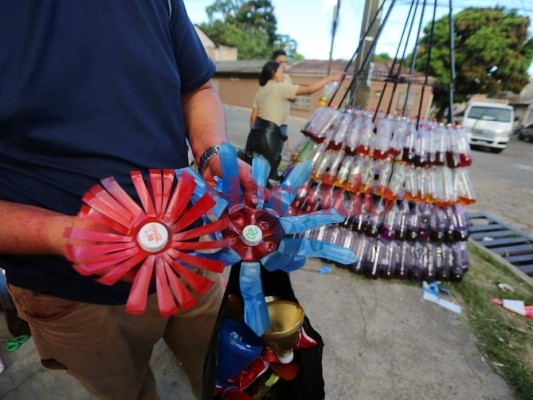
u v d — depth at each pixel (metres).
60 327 0.72
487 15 14.20
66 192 0.63
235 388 0.75
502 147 9.55
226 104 19.02
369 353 1.70
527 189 5.42
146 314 0.82
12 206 0.51
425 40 15.24
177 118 0.76
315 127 2.12
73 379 1.42
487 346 1.80
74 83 0.59
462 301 2.16
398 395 1.50
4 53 0.53
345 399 1.47
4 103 0.54
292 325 0.66
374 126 2.12
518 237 3.31
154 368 1.50
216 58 27.06
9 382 1.38
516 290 2.30
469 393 1.53
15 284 0.69
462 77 15.51
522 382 1.60
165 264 0.49
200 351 1.01
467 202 2.10
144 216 0.49
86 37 0.59
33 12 0.54
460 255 2.31
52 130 0.59
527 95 21.64
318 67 16.38
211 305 0.94
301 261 0.59
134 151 0.67
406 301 2.10
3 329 1.40
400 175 2.08
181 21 0.79
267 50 32.28
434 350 1.75
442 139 2.02
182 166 0.79
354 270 2.28
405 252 2.25
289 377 0.75
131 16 0.64
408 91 2.16
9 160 0.60
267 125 3.52
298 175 0.68
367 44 2.97
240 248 0.59
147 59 0.66
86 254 0.44
